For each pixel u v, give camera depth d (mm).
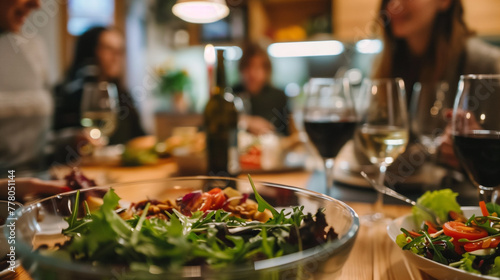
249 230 362
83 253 313
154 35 3824
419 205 538
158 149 1285
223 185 506
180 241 293
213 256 304
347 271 448
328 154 796
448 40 1859
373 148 752
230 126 1047
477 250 408
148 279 250
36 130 2020
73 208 420
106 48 2609
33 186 605
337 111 790
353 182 868
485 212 496
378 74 2029
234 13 3314
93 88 1408
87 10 3393
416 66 1934
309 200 426
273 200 470
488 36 2742
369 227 611
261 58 3051
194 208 474
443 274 368
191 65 3863
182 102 3771
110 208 321
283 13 3299
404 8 1864
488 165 524
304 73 3453
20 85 2051
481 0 2652
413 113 1203
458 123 560
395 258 487
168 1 3758
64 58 3285
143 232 332
